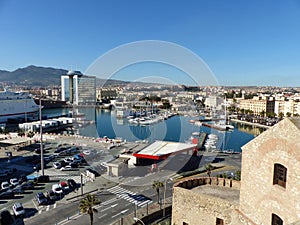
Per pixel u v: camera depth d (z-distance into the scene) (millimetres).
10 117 155625
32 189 49938
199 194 27375
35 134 106688
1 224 35375
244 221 21953
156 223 36344
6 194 46031
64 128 136000
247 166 21891
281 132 18453
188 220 28312
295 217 17141
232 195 28953
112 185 50406
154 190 47469
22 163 68375
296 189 17172
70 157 70875
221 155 77250
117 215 38625
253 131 150125
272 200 19234
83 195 46312
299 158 16906
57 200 44500
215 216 26078
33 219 37938
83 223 36656
